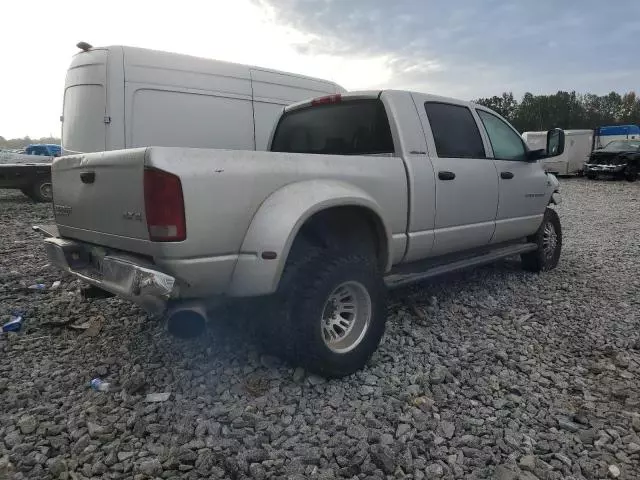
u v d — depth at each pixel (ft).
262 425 9.21
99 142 21.03
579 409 10.03
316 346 10.34
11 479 7.72
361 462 8.25
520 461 8.37
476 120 16.65
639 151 77.97
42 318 14.47
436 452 8.60
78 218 11.52
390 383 10.95
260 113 25.52
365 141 14.49
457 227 15.25
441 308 15.93
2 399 10.03
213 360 11.82
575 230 33.53
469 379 11.22
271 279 9.79
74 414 9.49
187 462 8.18
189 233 9.09
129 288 9.50
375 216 12.12
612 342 13.57
